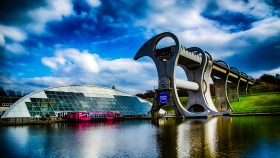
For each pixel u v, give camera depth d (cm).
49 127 4581
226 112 7838
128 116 7756
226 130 3497
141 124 5122
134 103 8725
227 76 10438
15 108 5688
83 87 7844
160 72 6956
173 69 6781
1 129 4203
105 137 3073
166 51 7031
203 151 2050
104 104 7650
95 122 6069
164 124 4916
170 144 2433
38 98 6316
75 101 6988
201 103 7981
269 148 2128
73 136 3191
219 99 10569
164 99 6769
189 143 2452
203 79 8525
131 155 2000
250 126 4012
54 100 6556
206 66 8475
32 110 5906
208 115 6738
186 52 7225
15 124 5200
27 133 3556
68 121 6116
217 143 2409
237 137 2784
